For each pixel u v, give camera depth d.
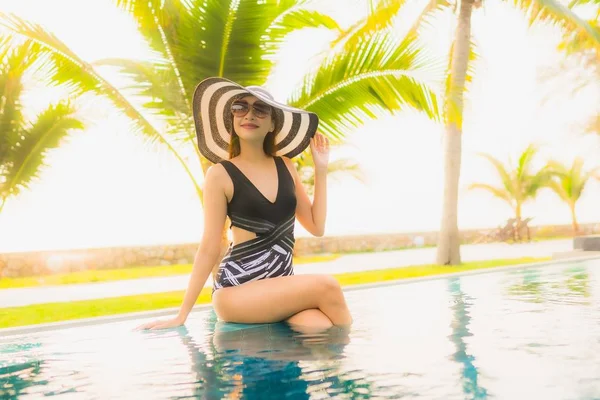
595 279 5.46
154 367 2.16
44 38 6.41
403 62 6.53
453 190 11.48
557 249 17.33
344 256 17.41
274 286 3.03
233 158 3.34
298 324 2.97
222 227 3.13
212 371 2.05
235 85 3.12
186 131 6.99
